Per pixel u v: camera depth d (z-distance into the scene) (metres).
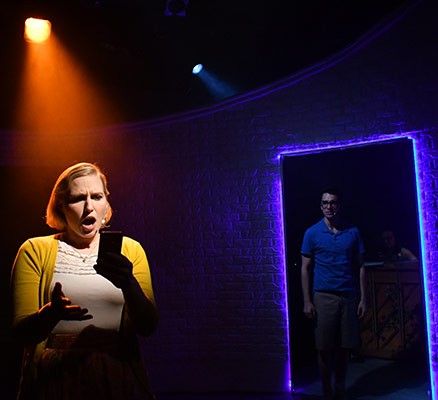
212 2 6.29
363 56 4.66
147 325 1.68
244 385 5.00
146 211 5.46
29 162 5.85
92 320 1.71
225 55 7.05
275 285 4.96
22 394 1.65
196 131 5.37
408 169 4.35
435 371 4.16
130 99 7.16
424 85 4.37
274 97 5.08
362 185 4.47
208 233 5.24
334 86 4.79
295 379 4.77
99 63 6.71
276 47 6.96
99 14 6.20
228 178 5.21
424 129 4.35
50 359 1.66
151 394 1.75
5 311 5.83
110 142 5.67
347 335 4.29
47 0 5.92
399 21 4.50
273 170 5.04
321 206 4.53
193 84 7.30
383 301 4.47
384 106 4.54
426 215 4.27
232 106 5.25
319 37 6.61
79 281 1.73
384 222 4.37
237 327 5.07
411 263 4.30
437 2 4.34
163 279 5.34
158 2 6.10
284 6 6.43
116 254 1.60
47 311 1.54
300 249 4.75
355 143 4.64
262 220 5.06
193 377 5.16
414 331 4.30
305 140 4.89
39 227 5.85
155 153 5.50
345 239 4.36
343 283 4.31
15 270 1.72
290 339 4.80
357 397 4.25
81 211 1.75
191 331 5.21
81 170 1.79
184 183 5.37
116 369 1.69
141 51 6.77
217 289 5.17
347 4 6.21
